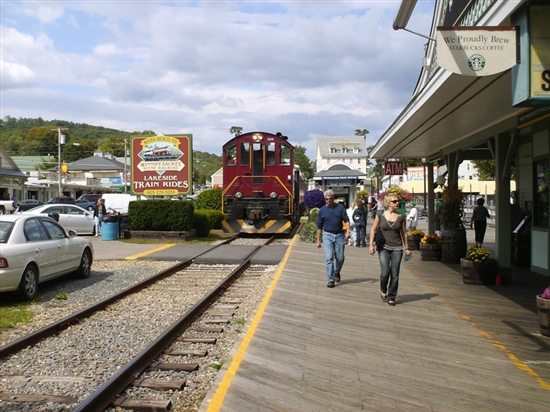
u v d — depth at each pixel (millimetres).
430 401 4957
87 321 8250
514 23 5918
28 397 5176
